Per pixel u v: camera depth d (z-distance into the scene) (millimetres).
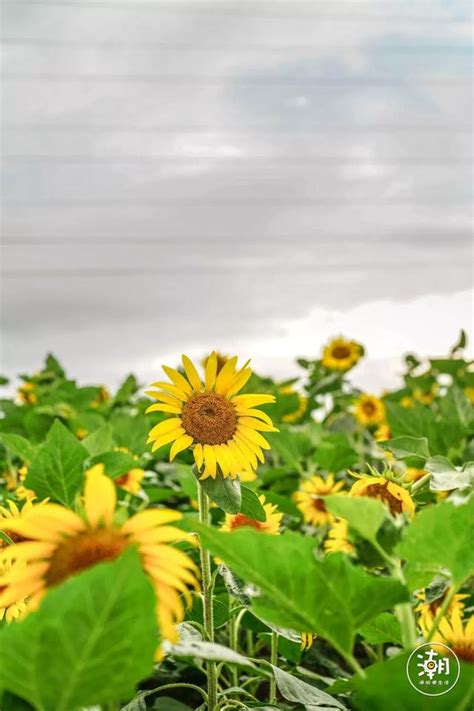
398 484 1223
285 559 813
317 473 2893
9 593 739
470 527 829
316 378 4977
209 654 856
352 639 835
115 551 742
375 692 706
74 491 1423
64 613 673
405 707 704
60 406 3416
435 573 877
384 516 861
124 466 1662
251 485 2119
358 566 882
